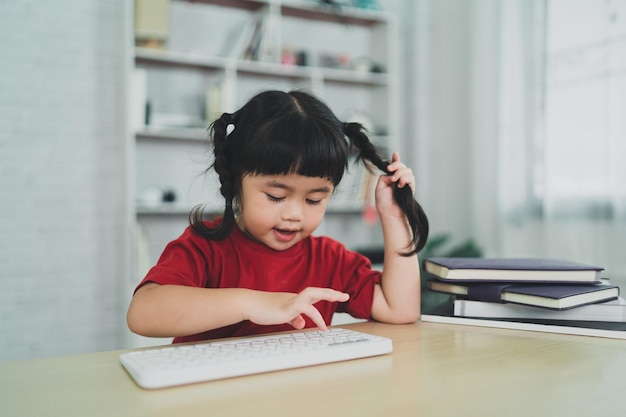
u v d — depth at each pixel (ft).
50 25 8.42
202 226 3.06
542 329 2.57
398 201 3.02
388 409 1.52
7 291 8.25
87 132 8.66
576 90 7.97
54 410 1.54
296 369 1.91
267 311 2.25
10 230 8.25
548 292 2.58
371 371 1.89
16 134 8.27
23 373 1.88
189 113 9.27
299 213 2.62
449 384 1.75
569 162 8.08
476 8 9.91
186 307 2.30
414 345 2.29
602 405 1.56
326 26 10.46
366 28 10.78
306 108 2.68
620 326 2.51
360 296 3.06
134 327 2.37
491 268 2.79
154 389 1.70
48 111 8.44
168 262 2.83
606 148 7.55
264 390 1.69
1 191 8.20
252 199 2.63
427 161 11.21
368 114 10.80
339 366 1.95
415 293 2.92
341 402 1.58
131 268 8.10
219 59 8.68
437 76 11.10
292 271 3.26
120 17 8.79
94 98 8.70
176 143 9.27
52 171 8.48
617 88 7.40
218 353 1.94
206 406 1.55
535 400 1.60
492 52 9.59
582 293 2.58
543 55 8.45
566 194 8.13
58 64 8.48
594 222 7.75
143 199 8.56
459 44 10.57
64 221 8.55
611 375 1.86
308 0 9.48
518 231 8.97
